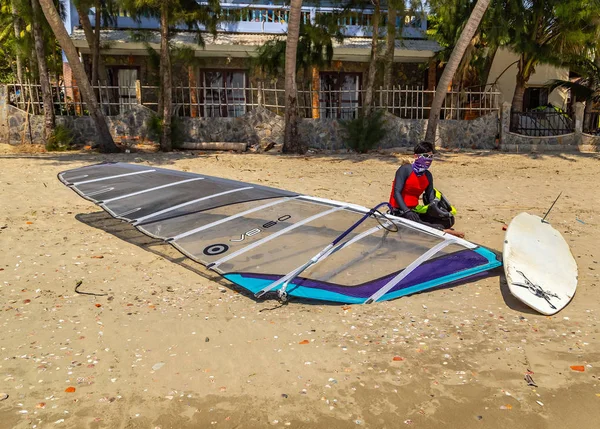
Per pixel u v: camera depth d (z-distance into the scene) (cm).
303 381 364
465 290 540
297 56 1664
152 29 1928
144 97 1973
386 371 377
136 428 312
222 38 1900
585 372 377
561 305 492
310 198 718
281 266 546
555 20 1864
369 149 1673
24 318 464
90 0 1540
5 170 1130
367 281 526
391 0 1550
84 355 400
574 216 872
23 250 652
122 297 517
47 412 326
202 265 591
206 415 325
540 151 1769
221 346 415
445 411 331
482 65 2033
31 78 1688
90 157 1380
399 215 655
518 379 368
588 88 1986
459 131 1800
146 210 682
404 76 2127
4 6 1642
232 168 1283
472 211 908
